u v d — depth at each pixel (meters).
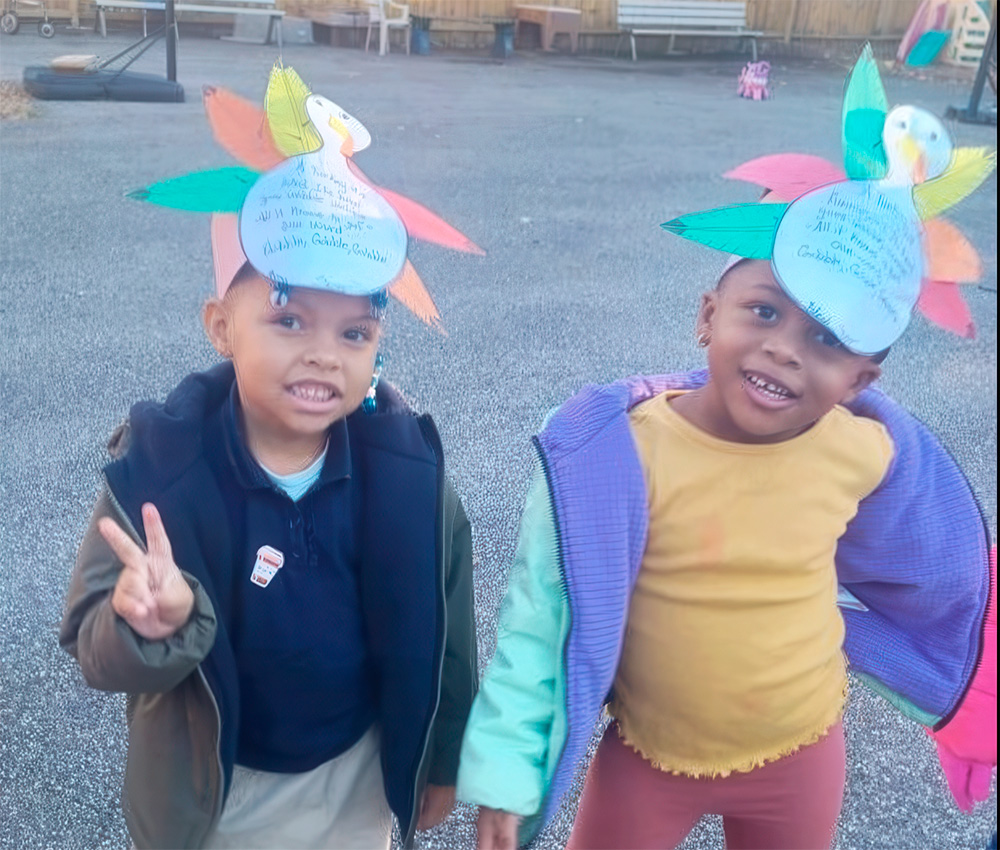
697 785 1.58
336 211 1.37
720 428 1.48
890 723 2.47
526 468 3.30
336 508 1.46
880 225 1.39
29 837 2.01
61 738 2.24
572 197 5.70
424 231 1.51
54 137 5.56
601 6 9.67
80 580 1.38
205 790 1.46
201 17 6.86
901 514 1.58
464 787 1.45
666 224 1.43
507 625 1.51
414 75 7.72
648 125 7.18
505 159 6.16
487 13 8.96
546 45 9.54
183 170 5.20
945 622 1.67
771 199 1.49
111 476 1.39
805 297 1.36
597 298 4.58
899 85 6.98
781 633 1.51
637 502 1.47
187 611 1.30
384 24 8.18
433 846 2.07
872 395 1.58
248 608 1.43
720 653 1.50
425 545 1.47
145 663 1.28
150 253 4.59
